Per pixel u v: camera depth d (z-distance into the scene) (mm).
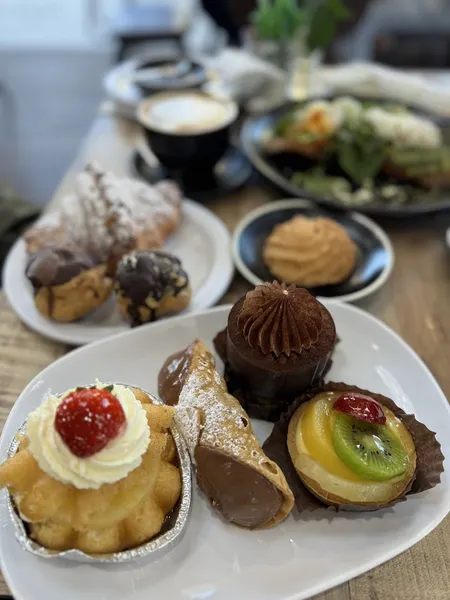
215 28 898
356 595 227
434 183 430
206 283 353
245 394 282
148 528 223
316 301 273
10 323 330
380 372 305
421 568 235
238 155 475
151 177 444
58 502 213
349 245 361
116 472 214
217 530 242
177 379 275
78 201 378
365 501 233
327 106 463
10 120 917
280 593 221
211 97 451
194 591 223
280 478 228
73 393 220
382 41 840
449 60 834
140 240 350
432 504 247
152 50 865
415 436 256
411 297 362
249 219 389
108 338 302
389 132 431
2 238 457
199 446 237
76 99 962
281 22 512
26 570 221
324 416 250
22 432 245
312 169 451
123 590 221
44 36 1111
